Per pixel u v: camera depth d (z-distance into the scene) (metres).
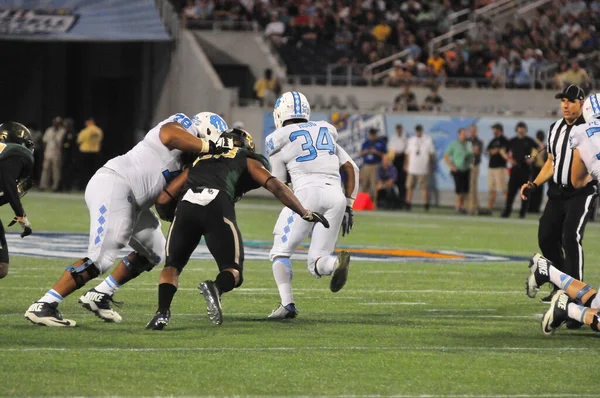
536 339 19.28
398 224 50.56
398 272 30.77
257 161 18.94
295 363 16.39
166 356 16.66
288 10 78.75
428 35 77.19
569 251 22.19
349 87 70.88
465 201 61.62
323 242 20.86
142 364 15.98
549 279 19.83
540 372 16.20
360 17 77.56
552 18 75.94
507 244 41.59
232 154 18.92
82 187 70.38
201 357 16.66
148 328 19.14
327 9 77.88
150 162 19.25
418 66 71.81
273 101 68.94
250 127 68.00
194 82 71.38
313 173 20.97
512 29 74.81
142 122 74.94
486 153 64.00
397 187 62.34
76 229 41.75
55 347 17.16
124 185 19.08
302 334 19.22
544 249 23.30
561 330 20.45
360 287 27.05
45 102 77.69
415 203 66.38
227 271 18.47
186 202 18.67
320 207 20.73
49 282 26.03
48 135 67.56
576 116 22.17
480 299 25.16
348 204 21.64
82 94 77.62
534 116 64.00
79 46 77.50
